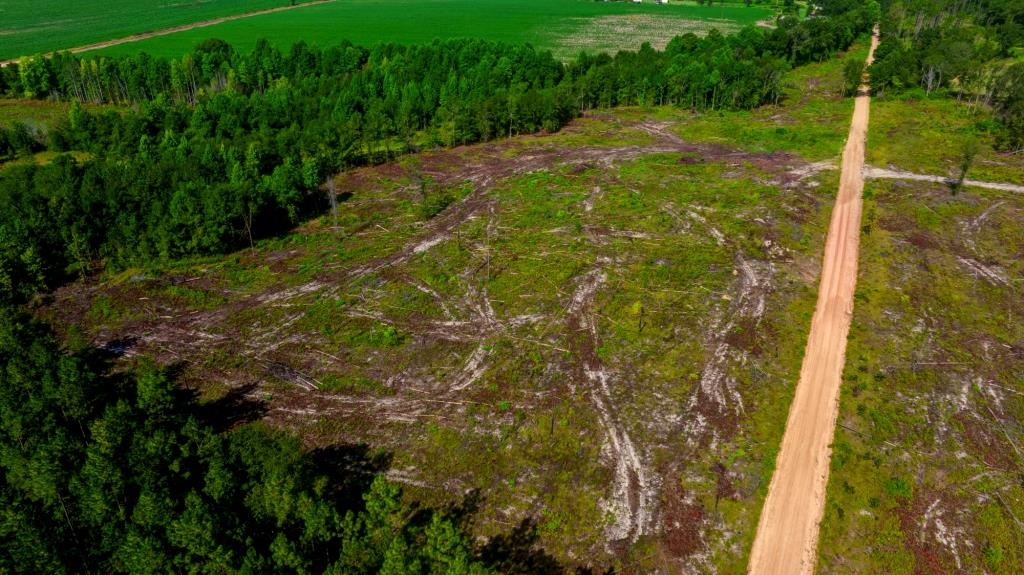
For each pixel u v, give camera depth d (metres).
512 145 113.25
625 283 68.38
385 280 70.12
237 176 82.38
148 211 76.25
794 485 46.12
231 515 36.16
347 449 49.19
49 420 43.66
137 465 39.66
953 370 56.09
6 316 55.81
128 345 60.91
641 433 50.25
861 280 68.69
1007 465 47.44
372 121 107.44
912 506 44.62
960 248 73.88
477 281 69.56
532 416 51.97
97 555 37.34
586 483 46.22
